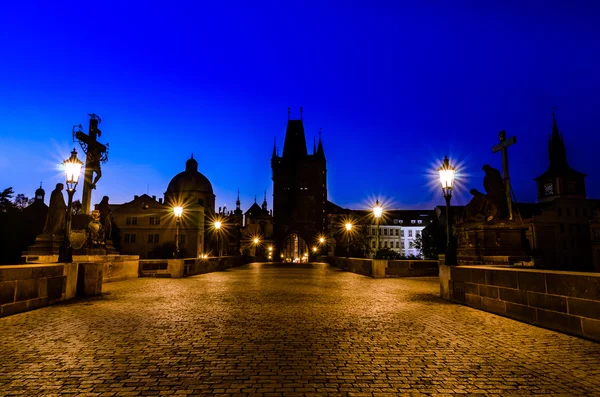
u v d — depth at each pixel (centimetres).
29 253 1866
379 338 746
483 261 1927
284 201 10894
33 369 558
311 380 521
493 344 706
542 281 862
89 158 2281
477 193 2094
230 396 469
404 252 11969
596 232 7238
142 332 786
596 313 733
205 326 847
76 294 1335
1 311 955
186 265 2544
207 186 9544
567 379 531
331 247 9944
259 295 1431
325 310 1077
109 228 2338
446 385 508
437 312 1046
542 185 8850
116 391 482
